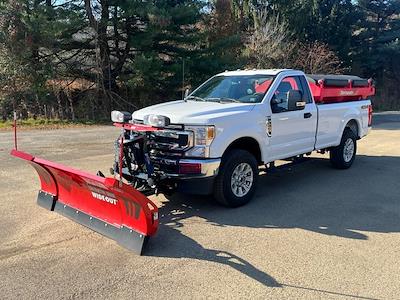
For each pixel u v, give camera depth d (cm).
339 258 449
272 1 3456
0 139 1338
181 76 2266
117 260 438
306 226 546
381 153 1134
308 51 3262
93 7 2159
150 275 407
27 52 1922
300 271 418
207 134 558
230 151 611
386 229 539
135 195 434
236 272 414
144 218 448
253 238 502
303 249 471
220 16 2781
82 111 2138
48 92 2102
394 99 4491
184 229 530
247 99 671
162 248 470
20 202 630
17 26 1895
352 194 705
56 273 409
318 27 3734
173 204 634
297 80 742
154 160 580
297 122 724
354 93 923
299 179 815
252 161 630
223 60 2427
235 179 613
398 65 4678
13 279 396
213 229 531
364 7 4409
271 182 790
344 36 3947
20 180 768
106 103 2225
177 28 2259
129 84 2225
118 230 478
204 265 429
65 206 564
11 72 1941
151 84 2266
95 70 2228
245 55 2741
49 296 367
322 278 404
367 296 372
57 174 542
